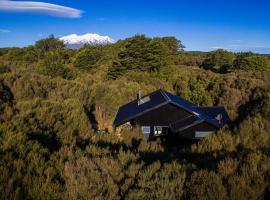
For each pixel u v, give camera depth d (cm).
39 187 735
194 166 907
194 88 6219
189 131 2855
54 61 5275
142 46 6419
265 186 771
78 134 1393
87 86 3825
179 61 10175
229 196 728
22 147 920
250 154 907
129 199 736
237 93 5775
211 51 10512
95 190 744
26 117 1295
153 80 5722
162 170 839
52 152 1000
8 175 731
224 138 1303
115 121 3080
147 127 3002
